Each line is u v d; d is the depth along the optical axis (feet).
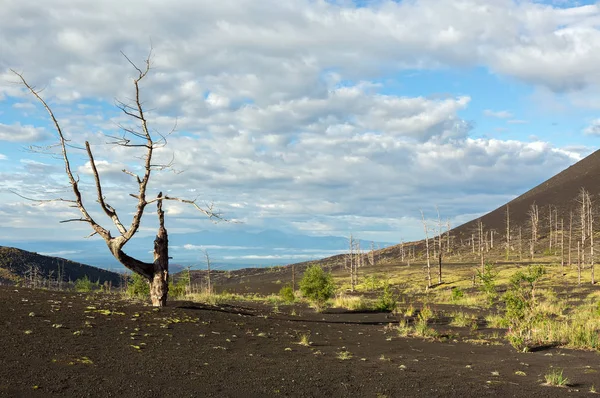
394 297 157.07
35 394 20.52
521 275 57.82
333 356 37.78
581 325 57.82
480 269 224.12
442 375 31.40
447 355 42.34
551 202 453.58
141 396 21.93
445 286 203.62
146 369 26.78
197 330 43.16
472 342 52.06
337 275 334.85
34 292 56.65
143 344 34.01
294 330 52.75
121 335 35.94
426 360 38.63
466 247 389.60
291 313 83.82
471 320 76.69
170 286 119.65
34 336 31.42
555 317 81.15
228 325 48.83
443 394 25.96
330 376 29.17
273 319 63.10
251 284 291.58
